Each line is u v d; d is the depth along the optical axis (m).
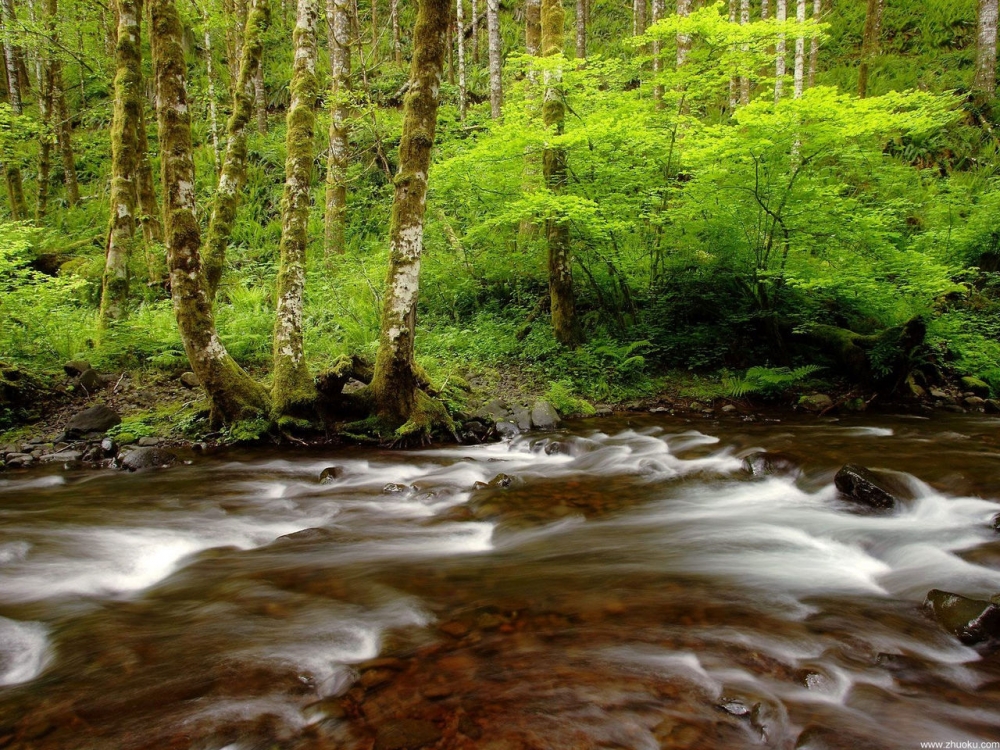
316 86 7.96
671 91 10.09
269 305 12.02
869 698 2.67
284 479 6.54
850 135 8.64
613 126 9.30
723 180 9.62
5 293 9.27
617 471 6.73
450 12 7.21
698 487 6.12
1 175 19.41
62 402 8.34
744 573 4.08
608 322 11.20
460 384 9.23
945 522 4.94
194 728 2.54
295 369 7.93
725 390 9.97
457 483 6.33
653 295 11.18
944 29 20.48
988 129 16.25
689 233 10.36
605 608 3.55
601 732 2.43
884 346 9.58
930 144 16.08
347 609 3.63
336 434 7.88
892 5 21.61
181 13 15.00
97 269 12.86
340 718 2.58
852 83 18.92
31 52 18.77
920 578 3.94
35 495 5.95
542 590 3.83
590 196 9.98
